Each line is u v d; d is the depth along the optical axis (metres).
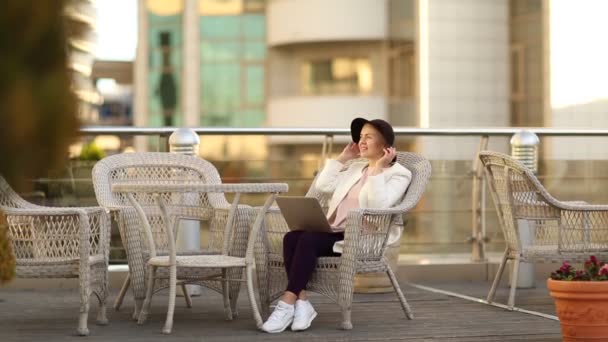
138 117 38.31
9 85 1.79
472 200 8.41
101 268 5.45
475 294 7.16
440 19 37.06
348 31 37.19
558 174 8.83
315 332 5.30
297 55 38.34
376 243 5.49
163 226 6.12
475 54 37.03
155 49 38.53
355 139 5.88
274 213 5.92
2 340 5.03
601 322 4.77
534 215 6.14
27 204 5.44
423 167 5.63
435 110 37.03
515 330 5.45
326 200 5.98
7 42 1.80
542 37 35.72
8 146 1.79
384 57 37.44
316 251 5.36
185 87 38.31
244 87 38.53
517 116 37.00
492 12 37.22
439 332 5.36
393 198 5.45
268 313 5.63
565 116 35.62
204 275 5.57
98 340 5.03
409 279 8.02
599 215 6.14
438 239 8.41
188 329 5.40
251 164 8.24
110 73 38.19
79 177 7.39
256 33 38.56
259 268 5.62
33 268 5.15
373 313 6.11
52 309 6.26
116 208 5.61
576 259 6.14
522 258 6.22
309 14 37.47
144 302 5.53
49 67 1.83
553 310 6.32
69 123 1.83
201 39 38.53
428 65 36.84
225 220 5.88
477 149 8.43
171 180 6.27
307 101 37.78
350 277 5.30
